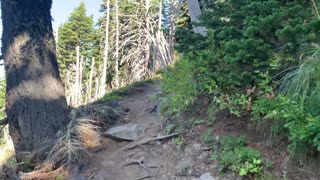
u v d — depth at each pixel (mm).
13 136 5582
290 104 3479
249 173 3885
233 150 4230
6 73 5730
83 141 5453
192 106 5676
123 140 5723
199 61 5008
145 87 9523
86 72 25297
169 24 19812
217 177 4117
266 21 3701
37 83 5598
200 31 7938
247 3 4754
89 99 14805
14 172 4734
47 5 5977
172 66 8781
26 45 5629
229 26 4891
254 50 3809
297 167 3623
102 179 4789
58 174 4906
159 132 5688
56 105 5699
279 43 3980
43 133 5438
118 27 23469
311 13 4137
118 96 8680
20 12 5664
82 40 30328
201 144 4777
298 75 3830
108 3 24297
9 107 5637
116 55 21422
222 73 4273
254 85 4094
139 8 23375
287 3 4484
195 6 8820
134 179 4746
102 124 6141
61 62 27203
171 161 4852
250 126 4418
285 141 3916
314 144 3203
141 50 20047
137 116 6824
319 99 3543
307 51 3898
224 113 5031
